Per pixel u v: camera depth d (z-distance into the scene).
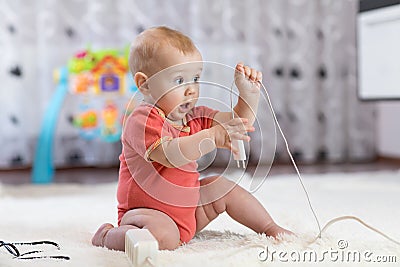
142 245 1.15
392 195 2.27
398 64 2.89
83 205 2.14
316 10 3.91
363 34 3.16
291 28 3.88
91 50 3.29
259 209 1.49
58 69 3.37
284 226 1.66
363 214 1.83
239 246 1.39
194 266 1.18
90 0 3.54
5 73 3.42
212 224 1.70
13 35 3.42
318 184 2.63
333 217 1.79
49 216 1.89
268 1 3.83
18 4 3.42
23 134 3.48
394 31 2.90
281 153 3.91
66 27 3.51
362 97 3.21
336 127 4.00
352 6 3.94
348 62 3.97
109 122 3.15
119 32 3.60
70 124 3.51
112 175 3.31
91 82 3.04
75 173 3.41
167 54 1.40
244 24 3.78
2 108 3.43
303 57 3.91
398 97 2.91
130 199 1.42
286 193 2.36
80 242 1.48
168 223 1.37
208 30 3.72
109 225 1.46
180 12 3.71
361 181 2.73
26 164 3.52
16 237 1.54
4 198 2.35
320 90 3.98
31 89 3.47
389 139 3.95
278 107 3.90
